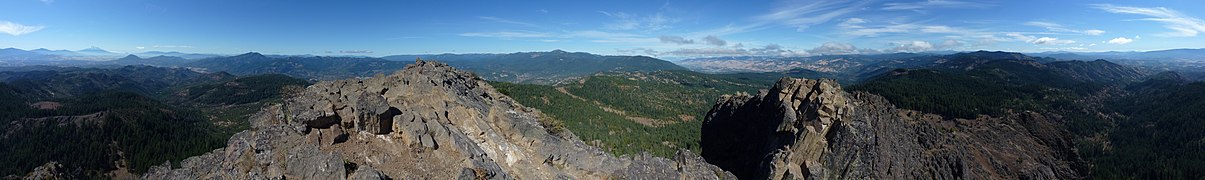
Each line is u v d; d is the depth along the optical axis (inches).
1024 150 5408.5
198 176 1863.9
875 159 3270.2
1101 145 6830.7
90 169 7288.4
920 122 4697.3
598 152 2662.4
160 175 1947.6
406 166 2094.0
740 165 4212.6
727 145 4790.8
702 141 5546.3
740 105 5142.7
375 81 3398.1
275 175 1812.3
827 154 3299.7
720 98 5900.6
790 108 3747.5
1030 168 4724.4
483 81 4881.9
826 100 3501.5
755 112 4532.5
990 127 5900.6
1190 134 7204.7
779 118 3774.6
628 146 5049.2
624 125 6801.2
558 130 3100.4
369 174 1868.8
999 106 7130.9
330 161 1889.8
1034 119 6323.8
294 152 1898.4
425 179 2018.9
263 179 1791.3
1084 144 6446.9
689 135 6505.9
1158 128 7790.4
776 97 4052.7
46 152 7583.7
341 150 2113.7
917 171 3634.4
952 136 4840.1
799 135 3469.5
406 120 2388.0
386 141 2271.2
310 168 1855.3
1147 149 6776.6
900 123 4190.5
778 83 4173.2
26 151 7603.4
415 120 2404.0
